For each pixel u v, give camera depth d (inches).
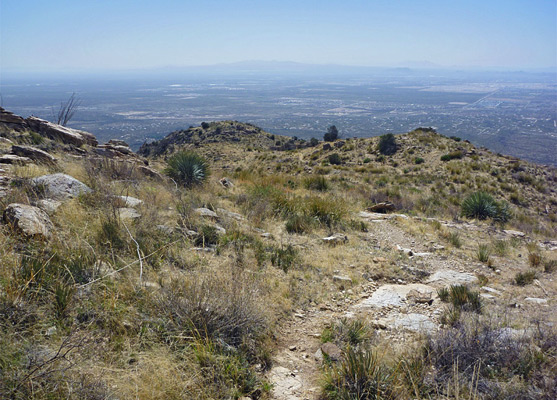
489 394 121.3
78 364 110.1
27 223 183.5
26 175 284.2
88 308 141.4
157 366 121.6
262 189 466.6
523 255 345.7
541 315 198.1
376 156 1301.7
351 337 166.9
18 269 145.9
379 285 243.3
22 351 110.3
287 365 148.3
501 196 821.9
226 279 185.3
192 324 145.4
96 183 287.4
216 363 130.6
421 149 1267.2
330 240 313.4
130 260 191.6
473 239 393.4
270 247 273.7
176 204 308.8
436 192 817.5
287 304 196.1
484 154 1171.3
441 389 128.4
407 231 382.9
